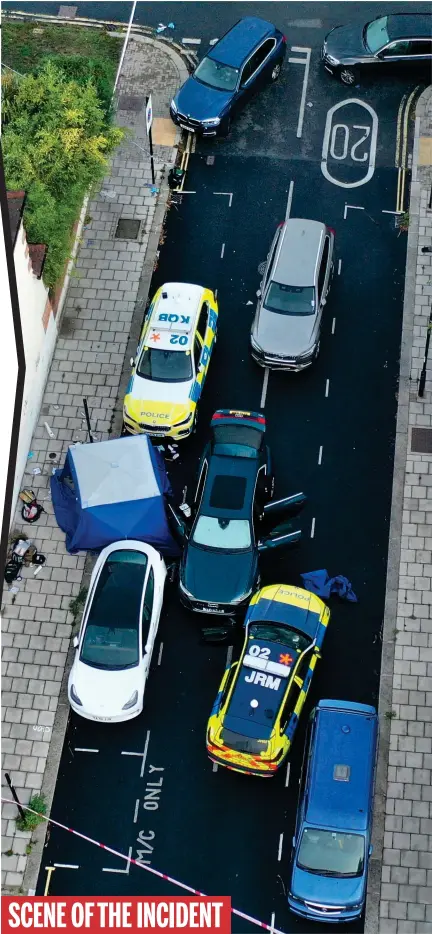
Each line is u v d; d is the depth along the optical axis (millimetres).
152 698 29422
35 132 33125
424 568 31156
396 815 27812
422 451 32969
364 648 30078
